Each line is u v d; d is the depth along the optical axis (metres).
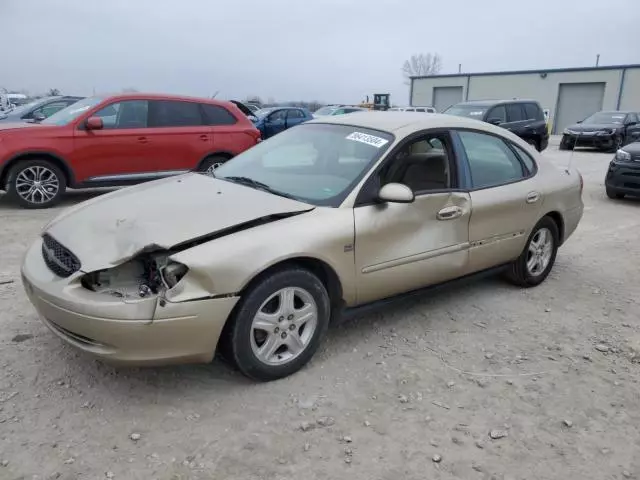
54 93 32.50
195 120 9.05
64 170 8.26
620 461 2.83
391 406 3.21
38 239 3.68
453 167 4.25
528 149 5.07
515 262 5.01
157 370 3.46
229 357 3.24
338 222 3.47
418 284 4.07
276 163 4.24
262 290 3.16
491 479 2.67
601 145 20.66
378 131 4.10
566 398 3.37
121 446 2.76
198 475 2.59
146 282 2.99
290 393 3.28
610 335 4.28
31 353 3.59
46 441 2.77
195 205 3.40
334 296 3.63
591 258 6.39
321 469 2.67
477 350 3.93
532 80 41.03
